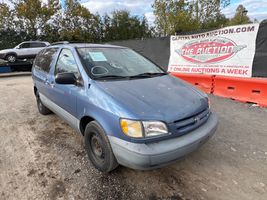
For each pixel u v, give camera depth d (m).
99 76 3.27
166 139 2.59
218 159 3.43
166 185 2.89
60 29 29.30
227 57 7.33
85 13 29.92
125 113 2.55
